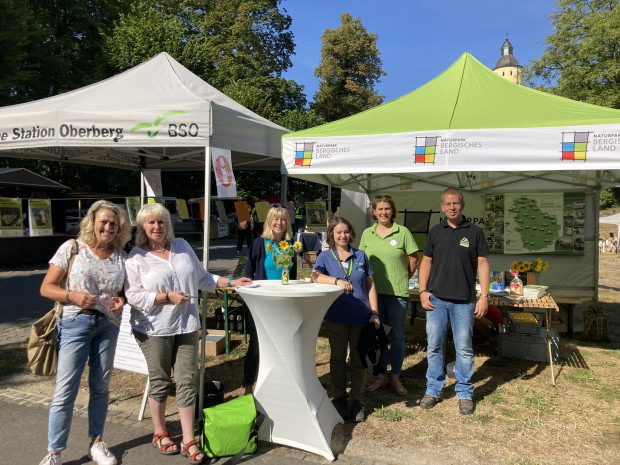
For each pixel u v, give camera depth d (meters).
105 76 19.72
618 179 5.78
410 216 6.71
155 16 20.66
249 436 3.00
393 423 3.51
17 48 12.95
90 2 21.30
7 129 3.91
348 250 3.61
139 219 2.96
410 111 4.62
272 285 3.16
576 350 5.52
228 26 28.41
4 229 10.13
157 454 3.02
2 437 3.22
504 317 5.59
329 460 2.95
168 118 3.46
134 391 4.12
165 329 2.87
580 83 29.61
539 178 6.36
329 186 7.59
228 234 24.39
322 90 38.50
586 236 6.44
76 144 3.66
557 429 3.42
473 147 3.77
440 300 3.78
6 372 4.55
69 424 2.77
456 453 3.06
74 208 19.42
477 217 6.91
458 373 3.78
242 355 5.19
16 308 7.43
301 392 3.05
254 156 5.79
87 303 2.65
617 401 3.95
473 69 5.21
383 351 3.35
